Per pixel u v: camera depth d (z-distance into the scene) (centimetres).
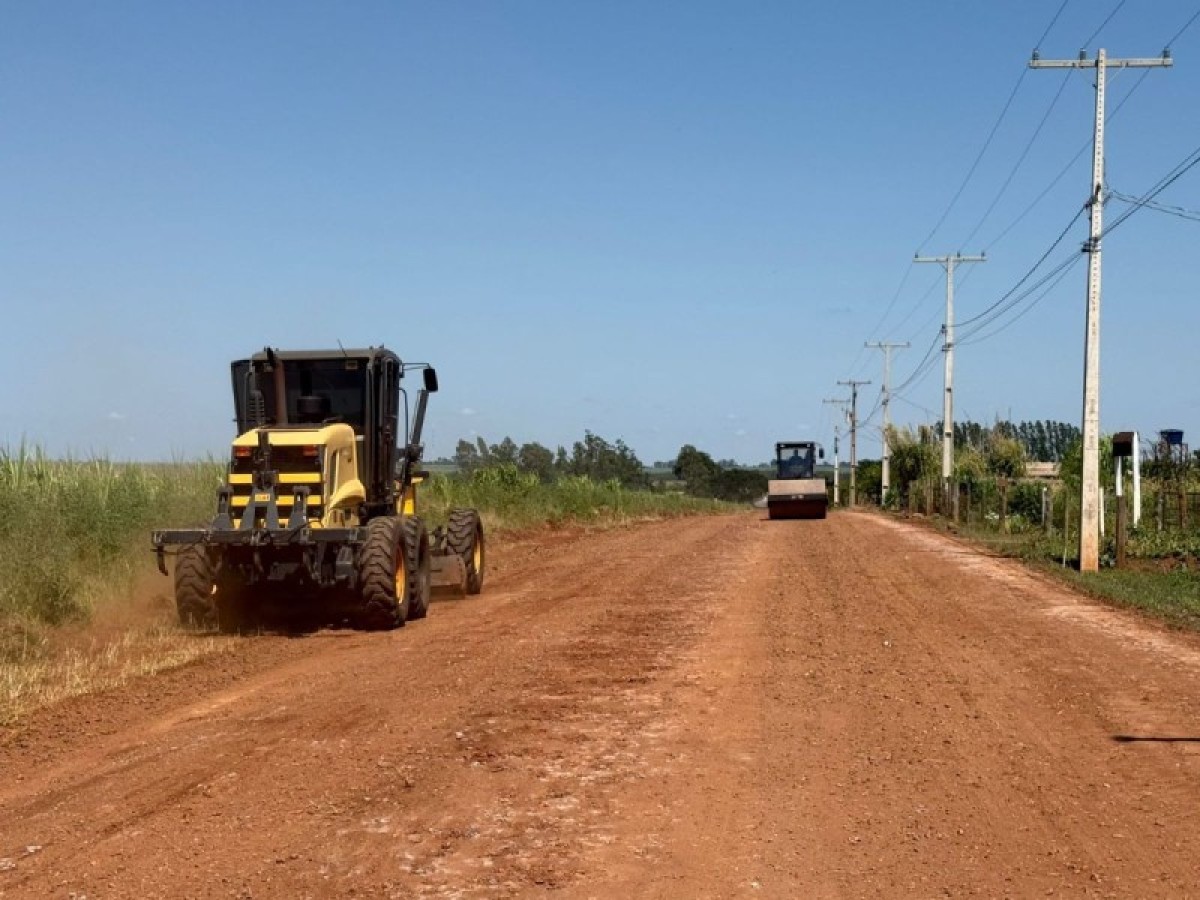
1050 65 2412
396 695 1044
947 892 580
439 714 966
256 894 578
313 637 1404
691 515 5800
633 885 589
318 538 1374
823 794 745
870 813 706
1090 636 1388
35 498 1589
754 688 1074
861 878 599
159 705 1017
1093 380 2314
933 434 6894
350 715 963
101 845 654
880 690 1066
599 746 863
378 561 1406
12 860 633
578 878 598
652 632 1418
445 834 666
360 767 805
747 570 2217
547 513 3950
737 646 1308
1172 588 1914
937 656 1245
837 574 2133
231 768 804
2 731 922
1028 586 1952
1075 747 863
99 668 1183
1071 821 691
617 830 673
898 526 4059
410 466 1709
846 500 10150
